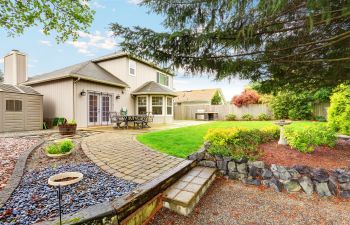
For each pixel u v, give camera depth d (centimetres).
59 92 959
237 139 404
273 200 280
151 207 238
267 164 335
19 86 924
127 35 288
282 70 343
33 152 443
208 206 264
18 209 201
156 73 1605
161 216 239
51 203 215
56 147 417
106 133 768
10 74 1154
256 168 337
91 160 386
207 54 295
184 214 240
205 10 247
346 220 230
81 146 511
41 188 254
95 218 169
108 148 488
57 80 966
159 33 275
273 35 266
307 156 369
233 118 1689
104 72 1213
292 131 415
